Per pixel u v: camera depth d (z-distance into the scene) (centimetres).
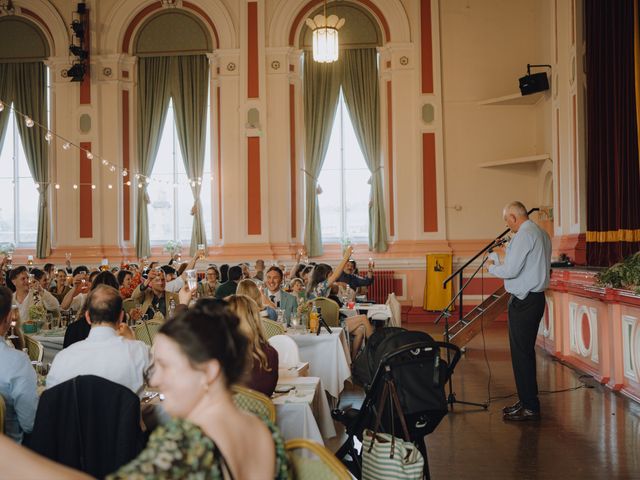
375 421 388
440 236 1396
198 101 1455
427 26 1417
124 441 300
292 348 505
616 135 883
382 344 398
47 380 346
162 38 1461
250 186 1415
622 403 656
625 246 874
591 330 791
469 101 1412
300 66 1452
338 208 1477
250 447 173
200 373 170
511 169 1402
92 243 1437
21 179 1503
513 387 754
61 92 1449
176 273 927
